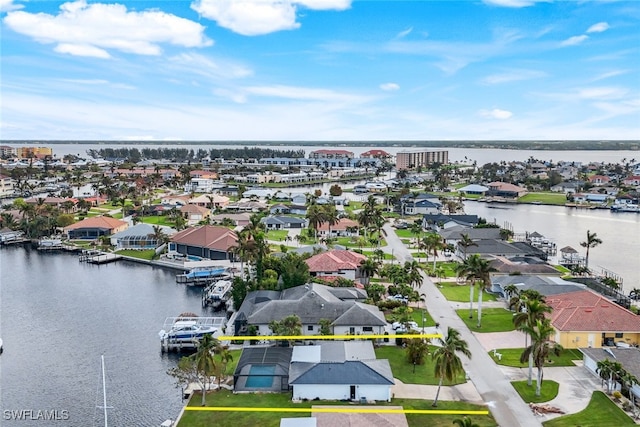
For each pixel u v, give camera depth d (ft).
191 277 471.62
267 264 423.64
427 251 551.59
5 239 645.92
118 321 371.56
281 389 258.57
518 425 224.12
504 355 296.51
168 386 276.41
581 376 271.08
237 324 330.54
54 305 407.23
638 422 225.35
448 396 250.16
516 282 410.31
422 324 341.62
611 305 325.83
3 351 319.88
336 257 460.96
